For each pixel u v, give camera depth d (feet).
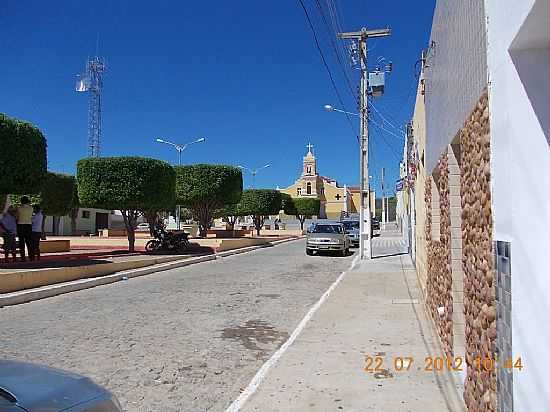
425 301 34.01
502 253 10.22
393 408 16.47
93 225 188.85
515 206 9.43
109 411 8.98
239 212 148.05
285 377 19.98
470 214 13.97
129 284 48.29
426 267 33.04
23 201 54.90
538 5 8.02
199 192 101.60
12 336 26.71
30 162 48.62
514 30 9.21
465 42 14.79
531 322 9.09
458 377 18.47
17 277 39.91
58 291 41.83
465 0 14.70
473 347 13.84
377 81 70.95
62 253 77.46
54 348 24.39
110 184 71.41
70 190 111.45
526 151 9.42
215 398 18.21
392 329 28.25
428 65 29.55
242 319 32.37
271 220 272.10
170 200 77.41
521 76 9.55
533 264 9.19
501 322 10.45
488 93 11.39
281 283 49.37
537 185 9.32
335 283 47.67
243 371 21.52
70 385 9.32
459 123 16.22
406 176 70.13
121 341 26.08
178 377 20.56
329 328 28.71
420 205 42.57
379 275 53.16
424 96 33.88
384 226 215.72
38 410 7.91
